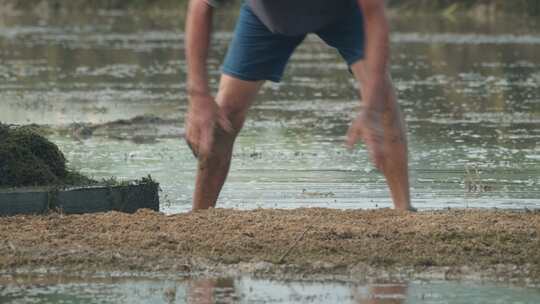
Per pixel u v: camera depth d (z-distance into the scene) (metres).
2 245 25.08
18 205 28.94
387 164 29.69
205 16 23.34
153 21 146.25
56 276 23.45
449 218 27.28
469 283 22.95
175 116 55.22
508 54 92.50
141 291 22.36
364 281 23.02
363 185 36.03
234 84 29.80
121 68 84.44
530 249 24.81
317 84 72.50
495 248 24.83
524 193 34.47
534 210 29.66
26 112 57.44
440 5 143.50
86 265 24.08
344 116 55.78
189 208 32.19
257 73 29.69
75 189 29.53
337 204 32.66
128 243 25.17
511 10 138.00
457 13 141.25
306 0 27.30
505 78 74.38
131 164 40.50
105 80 75.81
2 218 27.61
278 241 25.14
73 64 87.69
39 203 29.14
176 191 35.03
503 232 25.70
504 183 36.34
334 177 37.59
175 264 24.05
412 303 21.55
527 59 88.25
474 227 26.09
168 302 21.61
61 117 55.28
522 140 46.75
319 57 95.38
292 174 38.19
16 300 21.73
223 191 34.81
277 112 57.38
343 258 24.20
